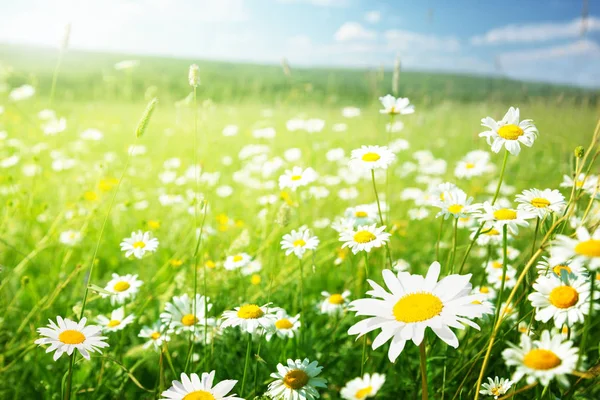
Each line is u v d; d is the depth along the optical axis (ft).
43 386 1.94
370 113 6.91
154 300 2.45
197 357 1.92
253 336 1.90
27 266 2.91
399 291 1.28
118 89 7.98
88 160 4.87
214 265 2.40
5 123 4.46
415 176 4.83
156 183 4.59
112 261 3.07
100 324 1.97
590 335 1.77
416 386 1.73
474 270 2.41
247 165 4.58
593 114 5.50
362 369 1.62
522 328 1.79
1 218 3.00
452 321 1.18
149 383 1.99
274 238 2.81
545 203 1.59
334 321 2.21
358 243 1.74
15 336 2.10
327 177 4.27
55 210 3.45
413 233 3.60
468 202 1.72
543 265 1.52
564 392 1.50
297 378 1.48
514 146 1.60
